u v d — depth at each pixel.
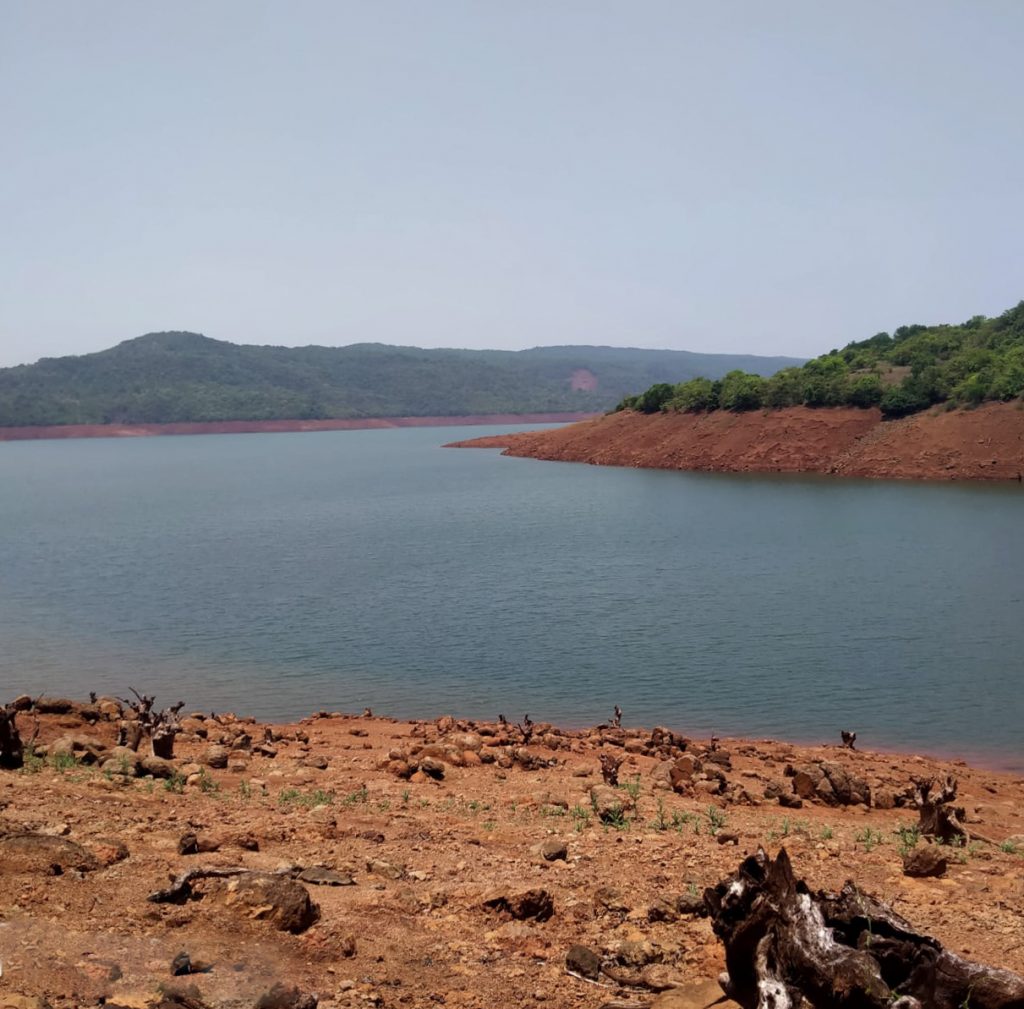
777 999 5.79
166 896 8.46
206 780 15.50
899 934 6.24
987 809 19.06
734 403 156.62
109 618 49.09
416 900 9.38
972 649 39.28
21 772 14.95
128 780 14.83
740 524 82.00
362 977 7.61
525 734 24.11
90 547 79.25
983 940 8.96
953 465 121.12
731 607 48.84
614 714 31.64
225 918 8.23
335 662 39.25
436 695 34.25
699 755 22.88
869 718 30.83
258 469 184.62
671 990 7.44
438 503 109.06
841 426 140.62
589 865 11.32
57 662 39.66
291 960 7.74
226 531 88.69
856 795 18.66
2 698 33.47
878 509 89.62
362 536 82.00
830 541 70.88
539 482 132.38
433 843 12.13
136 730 19.92
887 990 5.55
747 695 33.56
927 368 144.62
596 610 48.88
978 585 52.84
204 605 52.25
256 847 11.09
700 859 11.70
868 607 48.00
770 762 23.73
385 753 21.41
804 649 39.88
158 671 38.00
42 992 6.64
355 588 56.81
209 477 166.50
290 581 59.78
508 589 55.53
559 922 9.16
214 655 40.69
